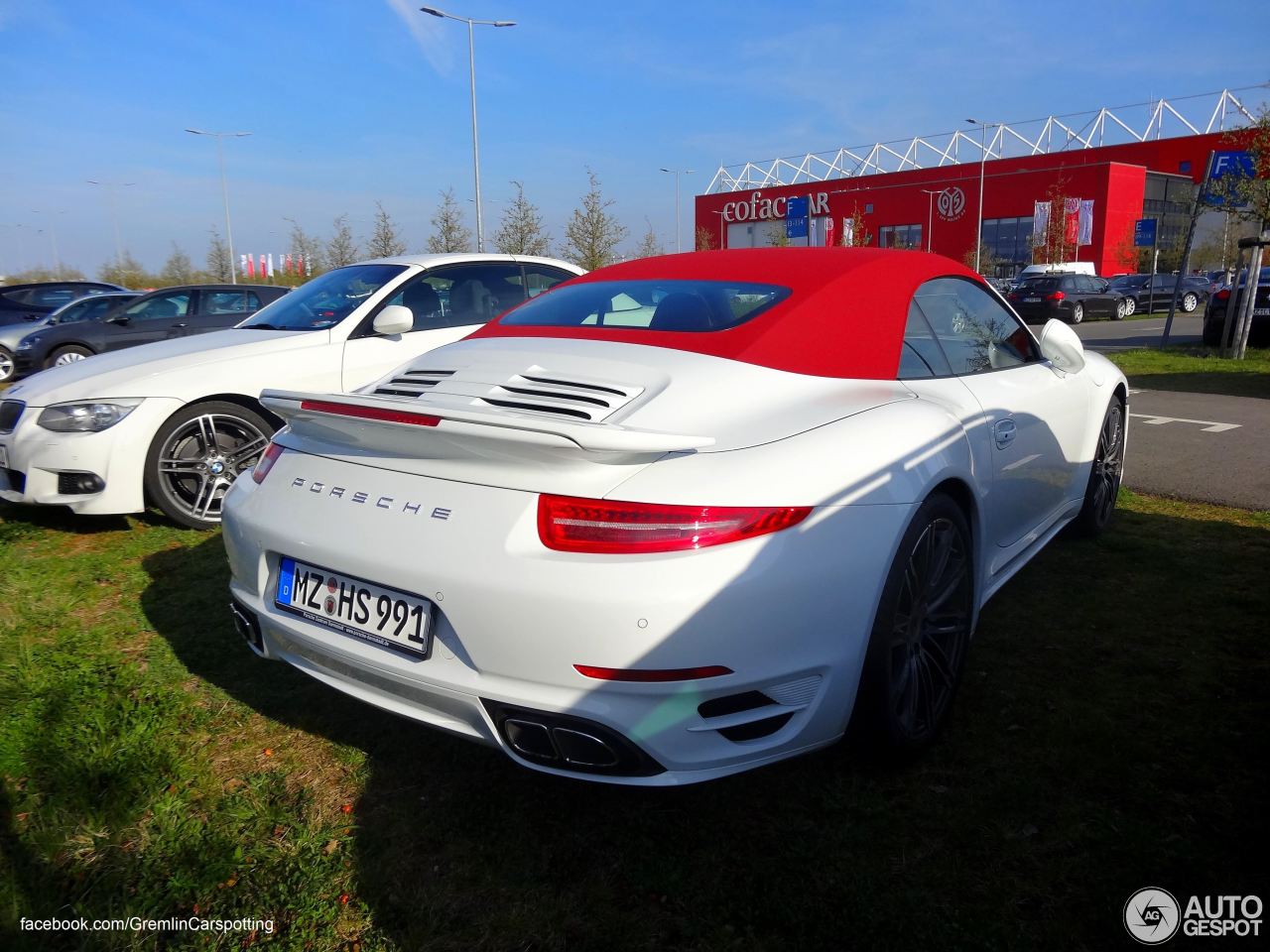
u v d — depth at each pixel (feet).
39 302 53.26
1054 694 9.11
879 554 6.96
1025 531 10.89
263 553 7.64
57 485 14.34
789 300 8.53
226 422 15.35
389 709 7.01
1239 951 5.77
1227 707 8.76
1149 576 12.35
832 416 7.41
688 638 6.03
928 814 7.29
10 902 6.25
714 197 222.48
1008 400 9.90
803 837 7.06
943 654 8.27
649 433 6.18
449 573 6.34
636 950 5.97
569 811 7.45
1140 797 7.38
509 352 8.46
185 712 9.06
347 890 6.54
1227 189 40.55
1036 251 147.43
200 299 37.22
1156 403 27.61
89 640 10.77
